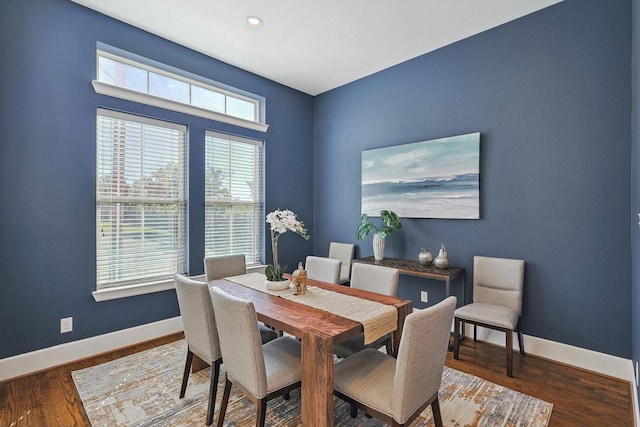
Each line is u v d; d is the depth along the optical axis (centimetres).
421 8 268
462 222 320
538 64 274
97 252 283
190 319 199
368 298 216
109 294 281
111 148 289
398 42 322
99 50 288
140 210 308
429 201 338
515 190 287
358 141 412
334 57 354
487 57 302
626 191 236
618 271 240
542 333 274
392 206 369
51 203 254
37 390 222
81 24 267
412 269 310
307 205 461
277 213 244
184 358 271
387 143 381
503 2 261
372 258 370
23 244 242
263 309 193
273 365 175
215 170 365
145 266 311
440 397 215
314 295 223
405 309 202
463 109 318
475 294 295
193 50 338
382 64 371
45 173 251
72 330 265
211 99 368
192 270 339
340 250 417
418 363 140
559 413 200
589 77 250
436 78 338
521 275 272
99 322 280
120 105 288
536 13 274
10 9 236
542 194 273
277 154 423
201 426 187
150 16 281
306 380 159
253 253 403
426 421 191
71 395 217
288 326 169
